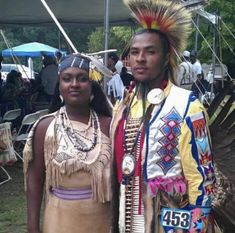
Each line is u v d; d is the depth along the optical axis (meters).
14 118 7.98
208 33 16.59
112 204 2.32
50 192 2.52
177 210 2.17
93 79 2.49
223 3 17.62
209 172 2.18
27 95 10.53
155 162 2.17
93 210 2.47
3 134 6.16
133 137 2.23
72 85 2.47
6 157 6.24
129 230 2.22
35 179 2.58
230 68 17.70
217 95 2.43
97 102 2.57
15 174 7.20
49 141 2.49
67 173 2.46
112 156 2.32
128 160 2.22
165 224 2.17
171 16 2.22
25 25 13.76
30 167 2.58
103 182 2.47
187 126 2.15
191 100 2.18
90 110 2.57
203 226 2.16
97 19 12.70
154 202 2.17
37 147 2.55
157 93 2.20
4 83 11.72
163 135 2.16
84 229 2.46
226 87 2.41
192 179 2.16
